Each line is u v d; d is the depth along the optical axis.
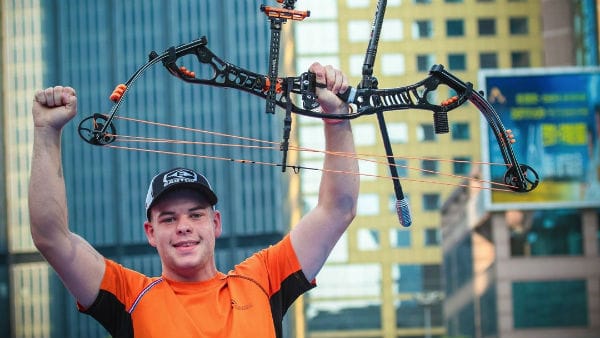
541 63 141.88
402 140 140.88
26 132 172.38
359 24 142.75
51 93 7.39
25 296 167.88
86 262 7.46
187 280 7.62
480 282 106.75
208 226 7.62
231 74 7.70
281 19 7.78
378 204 143.75
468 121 141.00
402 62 142.75
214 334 7.39
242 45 170.12
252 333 7.46
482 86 92.44
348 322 141.88
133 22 174.38
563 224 97.56
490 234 101.56
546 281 99.31
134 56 174.00
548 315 99.56
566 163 93.56
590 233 97.56
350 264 144.12
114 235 171.25
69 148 172.50
